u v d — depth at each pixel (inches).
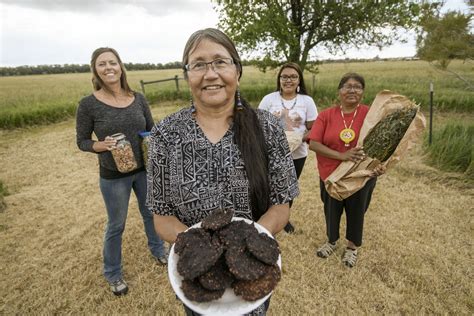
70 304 100.5
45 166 237.1
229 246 42.9
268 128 51.0
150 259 120.7
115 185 93.2
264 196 51.4
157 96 538.3
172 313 96.6
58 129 381.4
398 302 97.0
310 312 95.1
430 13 307.6
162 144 49.3
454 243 122.8
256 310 57.3
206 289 41.6
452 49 285.6
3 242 134.6
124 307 99.1
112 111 88.8
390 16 396.2
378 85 544.4
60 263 119.2
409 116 89.3
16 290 106.4
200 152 48.4
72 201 173.6
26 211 162.7
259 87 524.4
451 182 173.3
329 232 115.9
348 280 106.9
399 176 184.5
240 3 420.5
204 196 49.0
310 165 215.2
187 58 48.1
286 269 113.0
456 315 92.3
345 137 100.3
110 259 101.7
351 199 103.7
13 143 314.5
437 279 104.7
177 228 51.3
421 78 698.8
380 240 125.8
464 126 220.5
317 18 428.1
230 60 46.7
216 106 47.8
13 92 765.3
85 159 252.7
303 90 132.6
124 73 93.4
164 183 50.4
